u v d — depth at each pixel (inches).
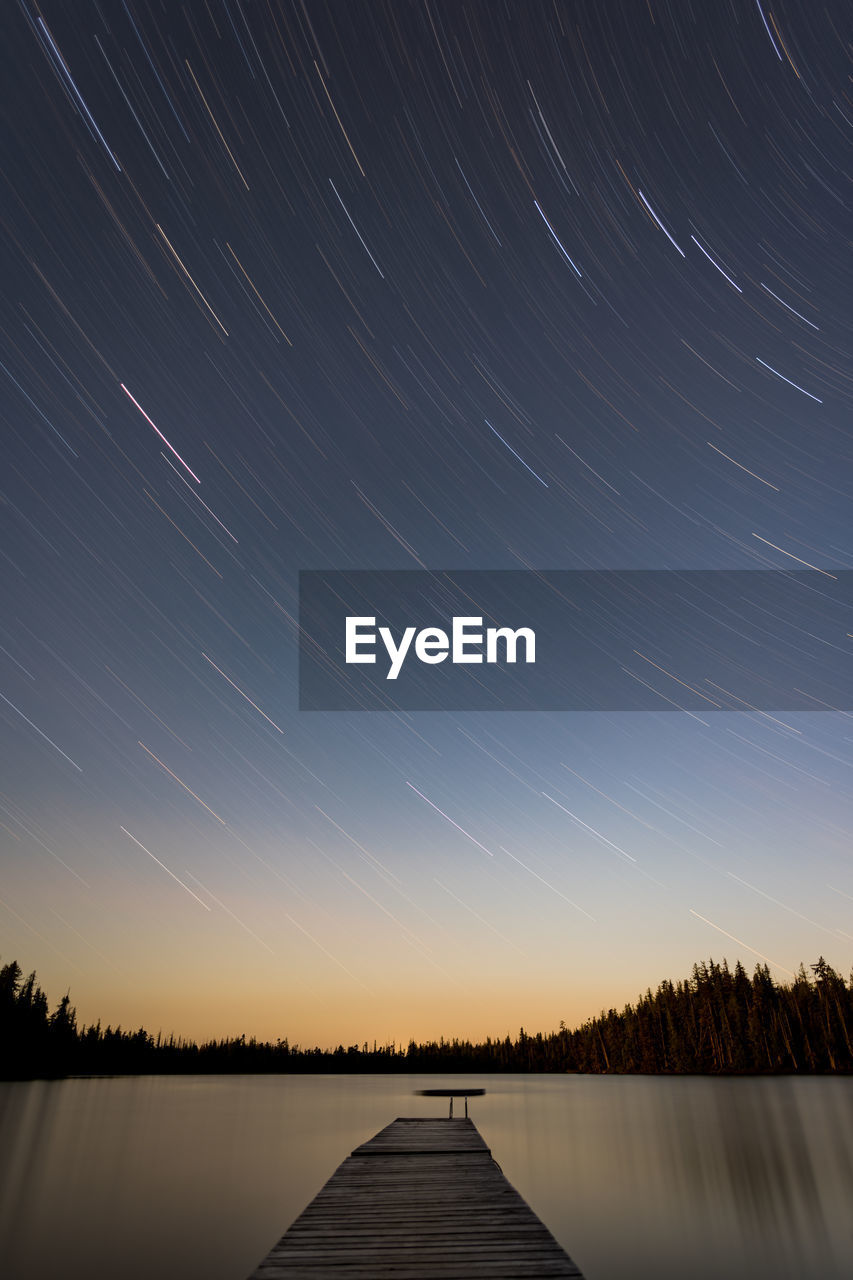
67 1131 1139.9
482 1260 218.8
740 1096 1866.4
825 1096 1804.9
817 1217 567.8
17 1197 631.8
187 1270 425.1
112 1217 558.9
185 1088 2832.2
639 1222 555.8
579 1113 1524.4
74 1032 3767.2
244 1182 723.4
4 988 3319.4
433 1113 1573.6
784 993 3090.6
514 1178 745.6
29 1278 407.8
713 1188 689.6
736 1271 434.0
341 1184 364.8
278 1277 201.8
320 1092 2647.6
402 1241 243.1
